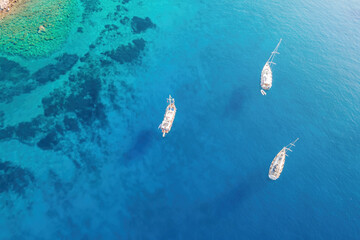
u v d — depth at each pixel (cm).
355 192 4191
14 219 3616
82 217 3703
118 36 5862
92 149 4331
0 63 5072
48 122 4525
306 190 4144
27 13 5834
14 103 4684
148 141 4506
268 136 4709
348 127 4900
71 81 5062
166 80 5328
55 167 4097
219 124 4791
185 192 4019
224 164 4344
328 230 3806
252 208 3928
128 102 4941
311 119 4956
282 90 5319
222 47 5972
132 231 3641
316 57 5950
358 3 7600
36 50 5338
